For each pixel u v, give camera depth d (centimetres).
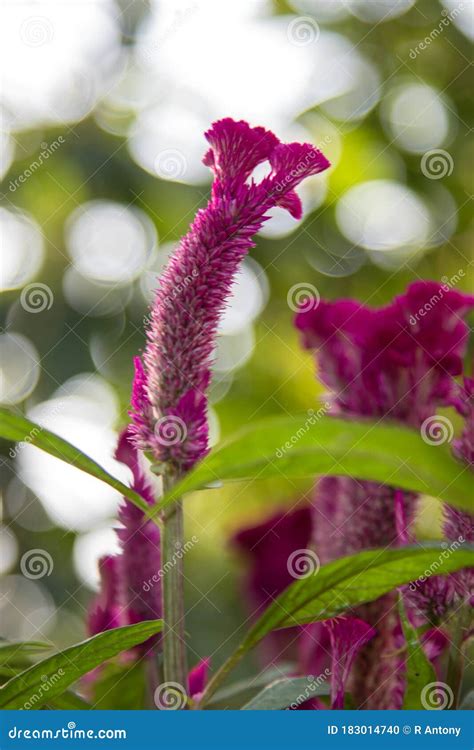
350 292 153
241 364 150
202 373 55
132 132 147
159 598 60
